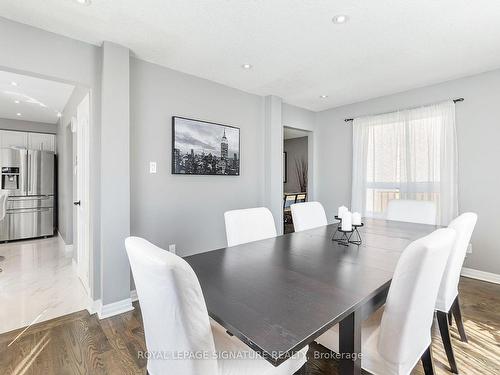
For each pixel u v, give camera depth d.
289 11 1.87
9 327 2.04
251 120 3.66
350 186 4.23
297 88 3.46
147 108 2.66
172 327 0.79
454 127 3.12
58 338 1.90
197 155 3.04
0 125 4.82
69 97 3.66
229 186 3.41
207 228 3.18
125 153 2.33
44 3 1.75
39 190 5.05
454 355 1.68
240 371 0.99
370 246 1.77
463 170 3.10
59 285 2.85
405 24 2.02
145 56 2.55
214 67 2.81
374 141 3.84
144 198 2.65
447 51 2.46
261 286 1.14
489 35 2.19
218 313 0.91
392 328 1.04
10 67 1.91
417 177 3.41
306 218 2.53
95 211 2.31
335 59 2.62
